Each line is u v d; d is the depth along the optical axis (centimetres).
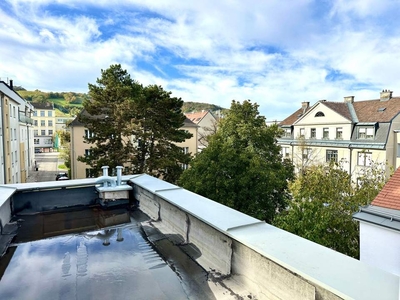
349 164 1828
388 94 1870
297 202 658
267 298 127
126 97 1250
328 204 662
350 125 1844
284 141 2327
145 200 287
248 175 994
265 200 1016
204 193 985
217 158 1040
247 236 143
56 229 242
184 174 1120
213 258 168
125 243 210
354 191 713
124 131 1205
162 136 1355
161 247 201
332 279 99
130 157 1270
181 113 1444
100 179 321
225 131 1298
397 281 97
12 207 281
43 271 170
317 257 118
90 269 172
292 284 113
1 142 1377
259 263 132
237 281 147
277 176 1089
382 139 1669
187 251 191
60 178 2116
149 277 161
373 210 512
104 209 300
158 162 1283
